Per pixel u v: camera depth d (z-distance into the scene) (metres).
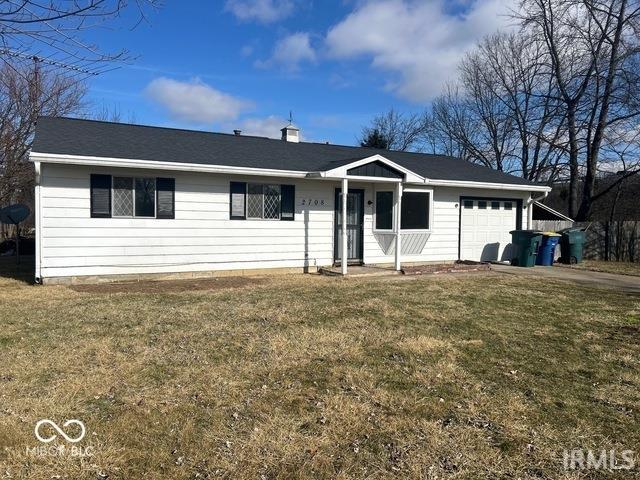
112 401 4.12
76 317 7.03
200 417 3.86
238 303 8.26
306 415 3.94
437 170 15.70
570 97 22.62
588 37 21.06
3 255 18.36
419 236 14.33
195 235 11.60
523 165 28.53
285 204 12.76
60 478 3.01
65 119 12.66
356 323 6.93
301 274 12.68
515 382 4.78
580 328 6.99
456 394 4.44
